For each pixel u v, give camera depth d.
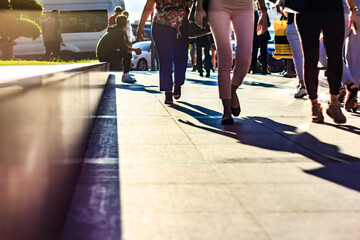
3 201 1.03
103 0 19.94
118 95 7.19
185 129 4.32
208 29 5.40
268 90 8.28
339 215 2.12
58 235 1.67
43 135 1.36
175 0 6.05
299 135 4.11
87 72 3.33
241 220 2.03
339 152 3.46
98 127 4.29
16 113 1.12
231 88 4.90
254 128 4.45
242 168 2.95
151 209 2.14
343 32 4.60
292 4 4.68
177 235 1.84
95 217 2.00
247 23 4.65
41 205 1.33
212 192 2.43
